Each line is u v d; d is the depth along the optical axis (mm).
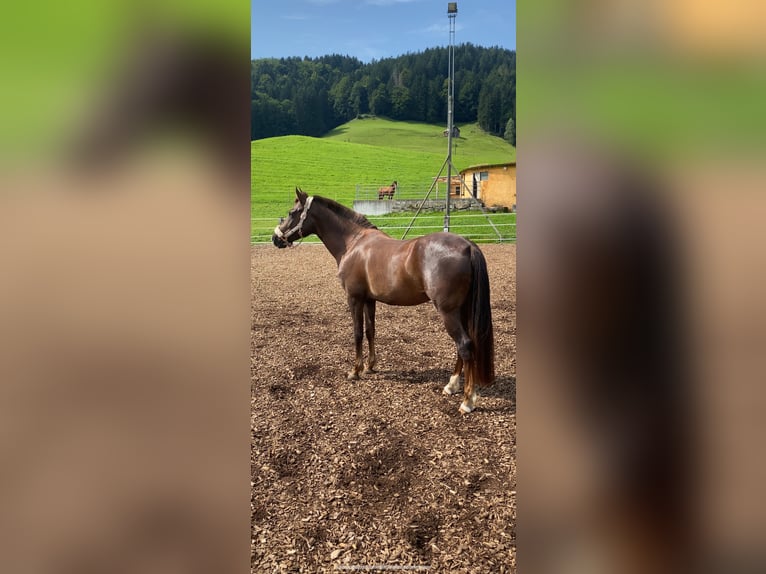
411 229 16375
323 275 10016
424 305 7559
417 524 2410
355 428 3482
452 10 11789
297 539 2316
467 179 22594
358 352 4438
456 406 3836
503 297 7438
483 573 2055
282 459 3062
